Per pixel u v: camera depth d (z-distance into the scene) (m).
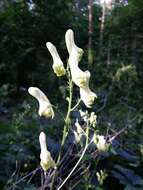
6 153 0.25
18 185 0.21
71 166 0.24
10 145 0.26
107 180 0.26
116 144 0.29
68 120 0.13
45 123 0.33
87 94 0.13
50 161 0.13
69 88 0.13
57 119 0.32
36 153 0.27
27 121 0.32
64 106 0.42
